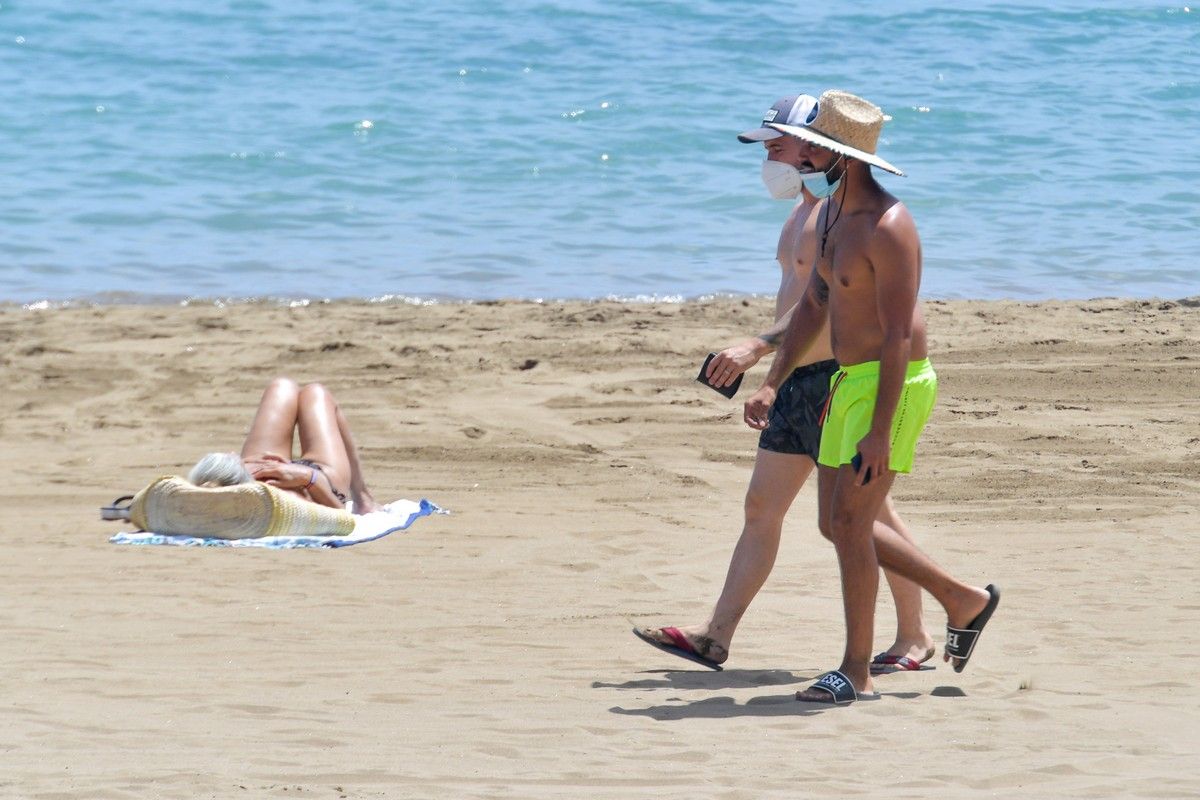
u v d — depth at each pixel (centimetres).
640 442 4038
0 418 4272
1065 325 5319
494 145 8881
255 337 5197
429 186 8025
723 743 1756
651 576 2841
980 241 7025
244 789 1530
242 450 3459
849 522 1983
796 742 1759
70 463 3847
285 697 1992
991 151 8944
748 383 4631
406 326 5359
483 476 3719
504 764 1652
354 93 10181
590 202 7738
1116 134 9438
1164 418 4200
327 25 12419
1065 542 3075
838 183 1972
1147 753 1702
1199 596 2630
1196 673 2128
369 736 1778
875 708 1941
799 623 2494
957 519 3278
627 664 2220
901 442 1977
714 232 7181
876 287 1948
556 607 2597
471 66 11075
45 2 12838
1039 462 3775
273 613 2533
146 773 1589
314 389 3528
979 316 5453
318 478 3312
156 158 8438
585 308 5628
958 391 4478
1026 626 2425
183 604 2592
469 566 2911
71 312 5578
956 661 2080
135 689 2027
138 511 3178
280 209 7512
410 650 2286
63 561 2938
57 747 1709
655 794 1523
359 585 2753
